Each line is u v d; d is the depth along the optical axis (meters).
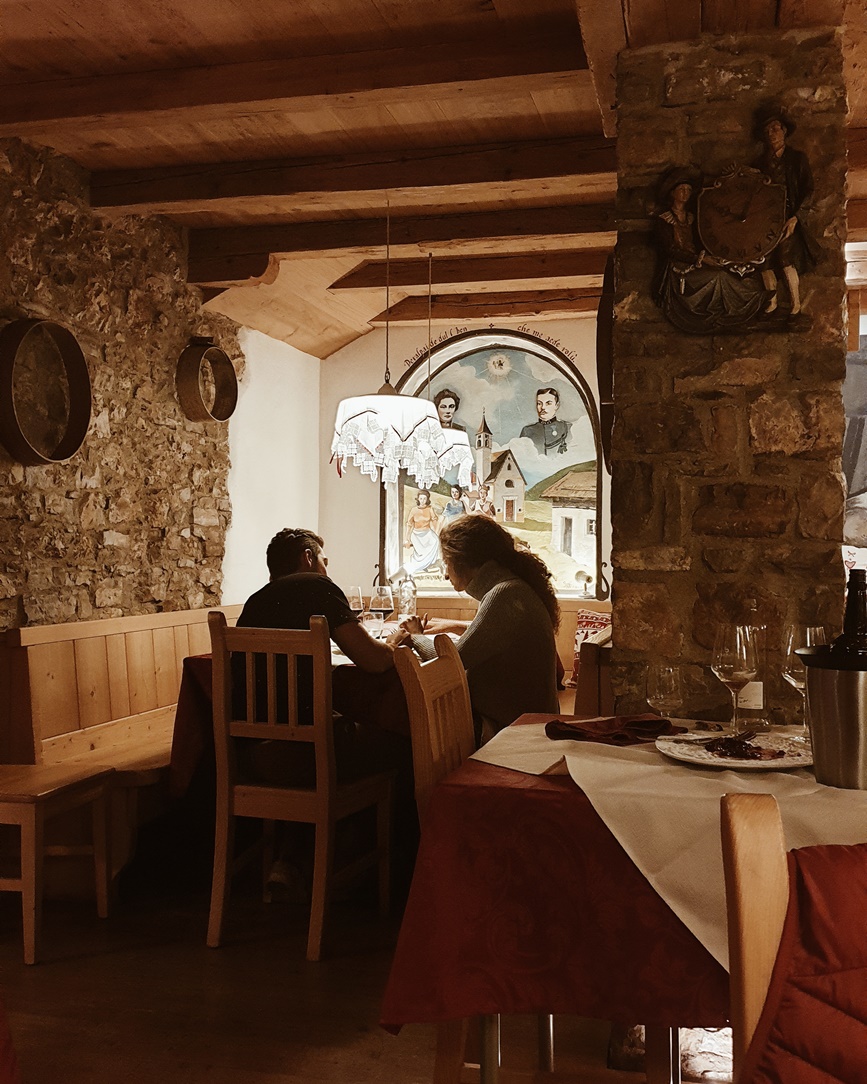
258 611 3.34
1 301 3.91
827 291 2.60
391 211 4.97
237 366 5.83
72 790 3.13
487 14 3.11
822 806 1.62
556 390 6.59
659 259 2.69
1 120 3.57
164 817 4.08
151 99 3.46
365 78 3.30
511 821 1.74
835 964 0.97
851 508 6.29
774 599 2.62
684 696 2.67
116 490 4.66
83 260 4.41
